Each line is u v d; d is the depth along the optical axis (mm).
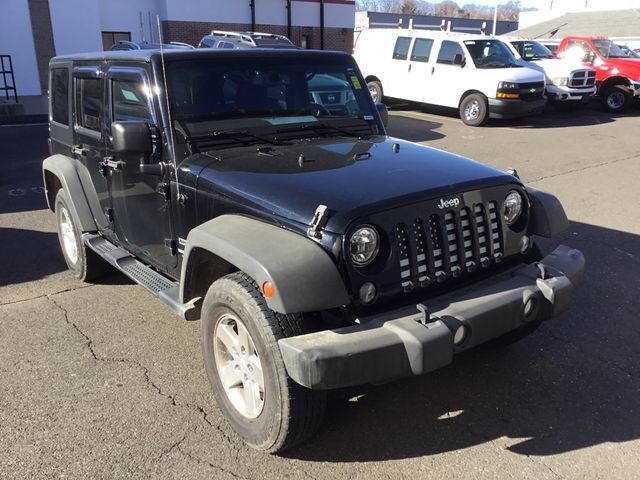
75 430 3066
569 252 3279
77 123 4664
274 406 2646
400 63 15391
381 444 2977
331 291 2496
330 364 2373
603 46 17016
